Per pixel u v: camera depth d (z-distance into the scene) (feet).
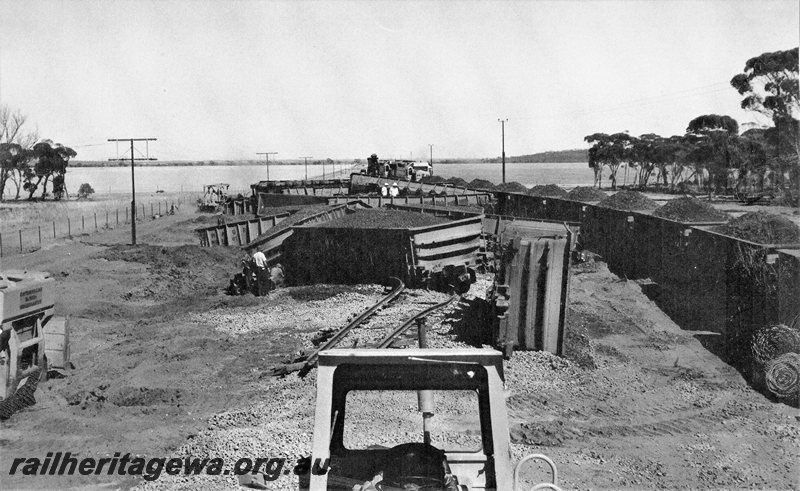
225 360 51.90
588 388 42.73
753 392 42.52
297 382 44.27
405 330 54.65
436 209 99.91
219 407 41.04
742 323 51.72
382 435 21.21
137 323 67.82
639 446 33.71
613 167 345.51
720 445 33.81
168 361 52.06
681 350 52.54
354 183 156.87
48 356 49.37
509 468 13.96
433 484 14.92
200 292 84.79
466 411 25.38
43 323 48.52
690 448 33.37
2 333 41.65
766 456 32.30
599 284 76.74
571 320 56.95
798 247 50.80
